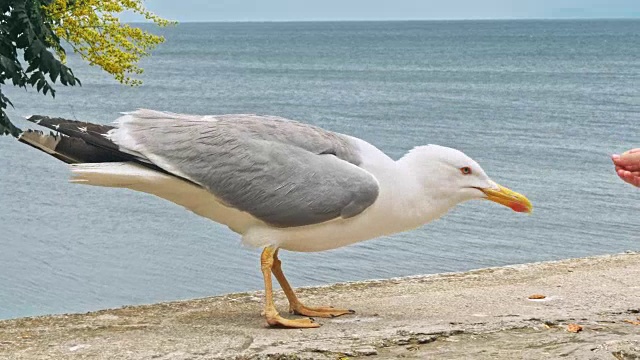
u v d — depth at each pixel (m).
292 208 1.47
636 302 1.62
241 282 3.25
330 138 1.51
